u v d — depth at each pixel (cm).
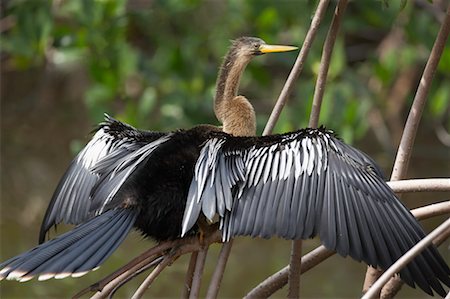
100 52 1320
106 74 1330
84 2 1248
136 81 1496
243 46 769
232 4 1363
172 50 1371
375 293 510
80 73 1739
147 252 613
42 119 1756
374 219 557
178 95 1355
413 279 537
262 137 620
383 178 592
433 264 543
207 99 1342
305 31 1293
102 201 612
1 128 1755
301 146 602
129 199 608
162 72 1380
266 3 1326
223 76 765
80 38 1293
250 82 1544
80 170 675
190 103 1347
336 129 1247
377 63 1370
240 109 734
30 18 1273
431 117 1590
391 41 1417
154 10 1386
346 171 580
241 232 564
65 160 1686
